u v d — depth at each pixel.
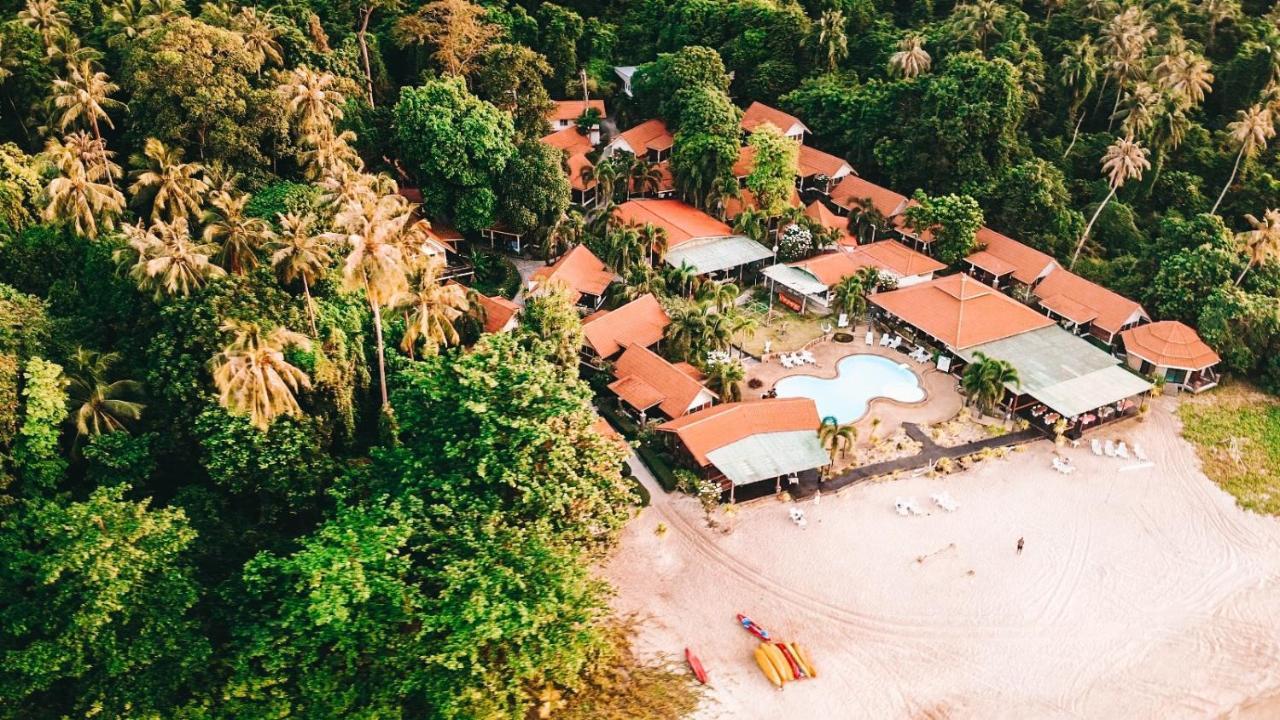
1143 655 55.75
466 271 92.88
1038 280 95.62
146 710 44.31
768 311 93.56
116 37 87.50
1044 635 56.84
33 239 64.81
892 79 114.19
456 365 56.12
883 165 109.81
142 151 80.00
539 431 52.44
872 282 93.38
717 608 58.16
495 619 44.91
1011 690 53.25
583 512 53.19
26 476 51.62
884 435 74.62
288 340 56.56
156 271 57.31
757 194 103.62
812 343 88.12
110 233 67.38
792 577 60.53
